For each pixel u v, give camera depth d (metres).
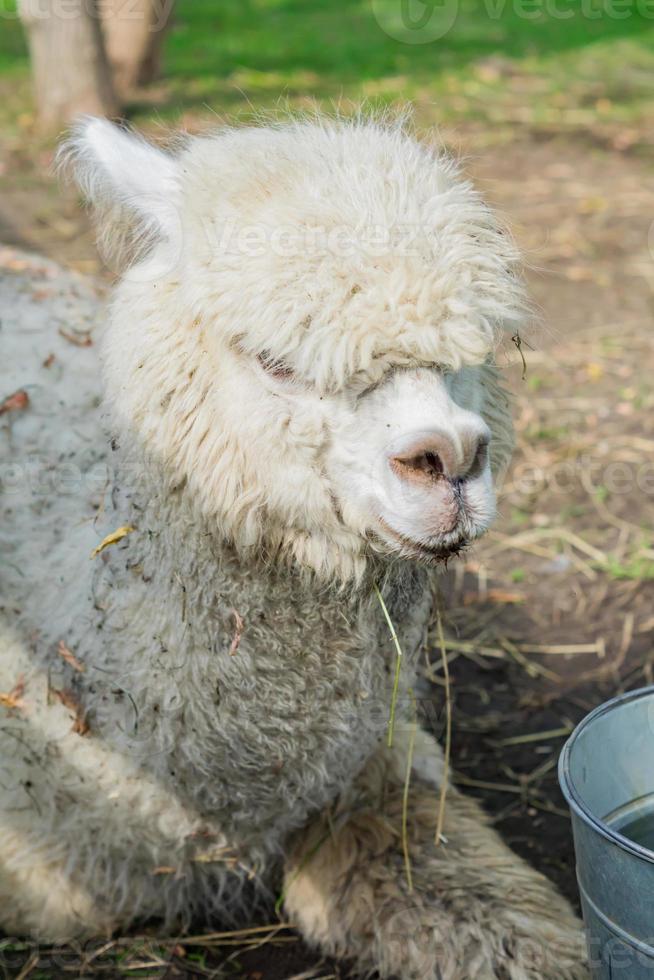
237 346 1.16
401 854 1.36
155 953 1.37
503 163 3.76
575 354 2.60
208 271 1.16
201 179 1.21
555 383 2.49
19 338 1.54
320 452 1.15
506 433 1.27
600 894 1.11
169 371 1.19
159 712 1.26
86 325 1.58
